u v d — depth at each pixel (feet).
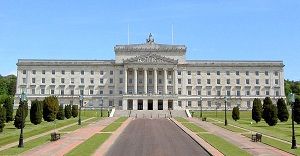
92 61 642.63
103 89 636.89
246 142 183.11
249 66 644.69
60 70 639.35
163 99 593.42
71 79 638.12
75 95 631.15
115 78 637.71
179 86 636.48
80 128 270.67
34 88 633.61
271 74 645.92
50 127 274.77
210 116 473.67
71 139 194.29
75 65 639.35
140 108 601.21
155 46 652.89
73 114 421.59
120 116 475.31
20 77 634.43
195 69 642.22
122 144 176.86
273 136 217.77
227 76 643.45
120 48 647.56
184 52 647.56
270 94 641.81
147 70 626.64
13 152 145.48
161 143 181.98
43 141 183.73
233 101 635.25
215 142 180.75
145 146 169.68
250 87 642.22
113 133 230.89
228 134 226.99
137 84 633.20
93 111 549.13
